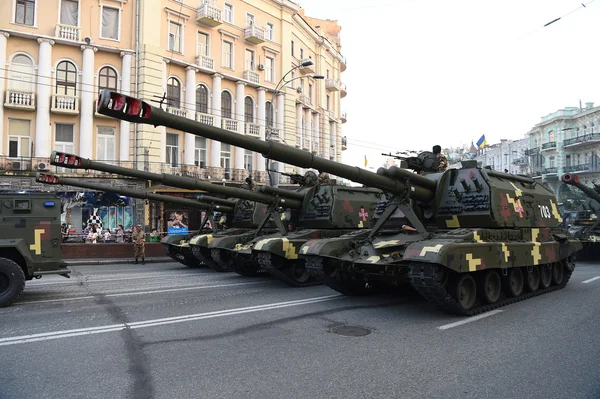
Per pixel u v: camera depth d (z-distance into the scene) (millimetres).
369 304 9391
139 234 20297
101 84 25000
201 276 14547
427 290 7805
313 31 39094
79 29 24188
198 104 28391
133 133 25531
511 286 9617
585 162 41562
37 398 4461
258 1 32375
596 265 18250
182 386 4766
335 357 5766
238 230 16125
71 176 23797
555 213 12289
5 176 22422
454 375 5098
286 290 11352
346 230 13633
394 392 4605
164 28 26672
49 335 6801
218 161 29109
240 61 31000
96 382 4887
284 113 34000
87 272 16047
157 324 7520
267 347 6211
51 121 23672
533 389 4688
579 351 6027
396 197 9633
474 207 9688
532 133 48406
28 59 23328
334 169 8500
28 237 9531
